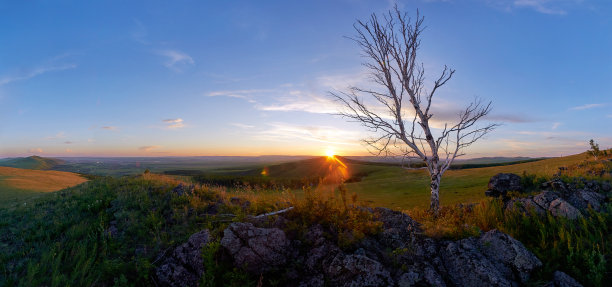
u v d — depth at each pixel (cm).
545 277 707
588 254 780
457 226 919
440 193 3100
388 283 628
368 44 1580
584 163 1973
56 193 1565
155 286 670
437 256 737
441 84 1443
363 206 1063
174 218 1018
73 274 709
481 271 660
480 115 1463
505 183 1532
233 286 624
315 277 672
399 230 863
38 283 693
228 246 707
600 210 1130
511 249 738
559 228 952
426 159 1477
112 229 956
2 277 736
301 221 898
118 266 716
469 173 4712
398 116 1509
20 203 1442
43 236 965
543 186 1464
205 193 1245
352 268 657
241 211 1020
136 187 1396
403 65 1509
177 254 734
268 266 700
